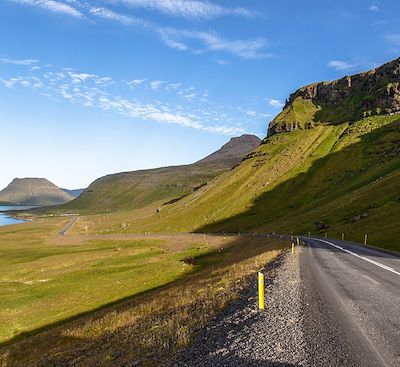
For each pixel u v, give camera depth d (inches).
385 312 554.3
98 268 2989.7
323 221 4099.4
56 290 2253.9
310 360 373.7
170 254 3718.0
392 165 5782.5
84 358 674.8
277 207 6717.5
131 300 1716.3
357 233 2893.7
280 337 446.6
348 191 5625.0
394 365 354.6
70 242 5969.5
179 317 700.0
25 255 4345.5
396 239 2283.5
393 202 3501.5
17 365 896.3
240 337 462.9
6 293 2231.8
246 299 704.4
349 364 359.3
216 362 394.0
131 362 495.5
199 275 2026.3
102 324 1056.2
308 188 7007.9
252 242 3555.6
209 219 7283.5
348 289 746.2
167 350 487.5
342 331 460.8
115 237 6284.5
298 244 2191.2
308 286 789.2
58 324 1596.9
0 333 1517.0
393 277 911.7
